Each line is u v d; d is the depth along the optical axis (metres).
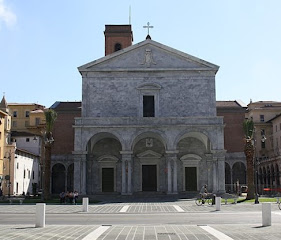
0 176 75.00
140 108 60.44
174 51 61.25
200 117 56.47
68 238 17.22
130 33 80.44
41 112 109.75
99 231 19.61
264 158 95.06
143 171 61.25
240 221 25.31
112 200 51.28
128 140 55.81
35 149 95.94
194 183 60.94
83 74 61.16
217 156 55.44
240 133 72.44
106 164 61.66
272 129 106.50
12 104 118.56
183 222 24.98
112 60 61.47
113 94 60.84
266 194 75.94
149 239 16.95
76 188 55.03
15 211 35.41
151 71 61.16
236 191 66.94
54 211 35.12
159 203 46.09
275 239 16.83
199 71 61.22
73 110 72.00
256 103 114.94
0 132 75.94
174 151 55.47
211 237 17.45
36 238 17.05
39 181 96.75
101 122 56.47
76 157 55.69
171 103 60.69
